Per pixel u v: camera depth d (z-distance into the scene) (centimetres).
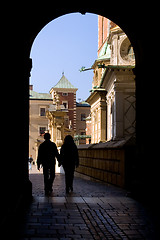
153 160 838
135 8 927
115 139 2450
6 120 629
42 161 1028
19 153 870
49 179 1034
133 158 1095
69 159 1042
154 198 776
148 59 909
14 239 500
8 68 650
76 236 526
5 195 577
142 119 927
